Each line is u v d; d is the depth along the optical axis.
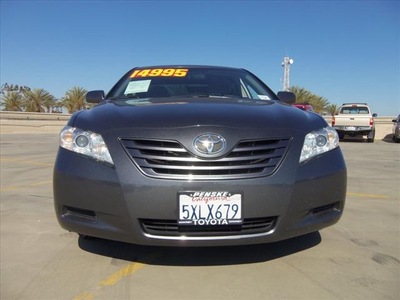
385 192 6.00
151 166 2.76
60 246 3.62
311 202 2.88
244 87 4.34
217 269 3.09
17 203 5.25
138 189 2.72
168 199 2.70
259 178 2.75
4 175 7.66
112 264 3.21
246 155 2.78
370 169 8.59
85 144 2.94
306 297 2.68
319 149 3.02
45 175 7.67
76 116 3.26
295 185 2.81
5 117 31.66
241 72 4.75
